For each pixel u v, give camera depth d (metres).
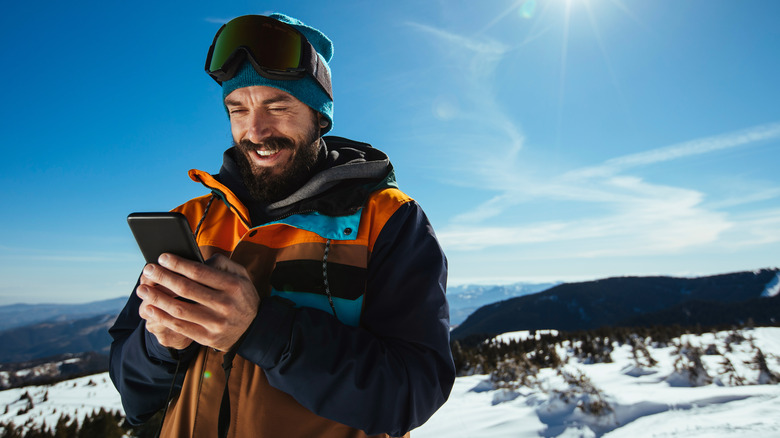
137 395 0.87
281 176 0.90
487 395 7.20
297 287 0.78
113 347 0.96
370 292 0.80
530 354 15.72
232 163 1.05
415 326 0.73
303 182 0.94
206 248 0.95
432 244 0.85
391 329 0.74
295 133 0.90
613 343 15.83
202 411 0.73
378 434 0.72
